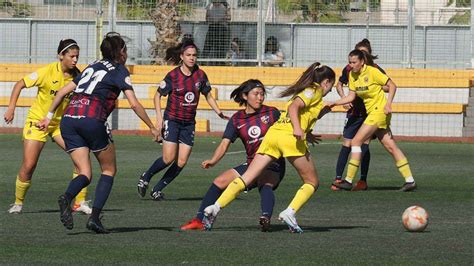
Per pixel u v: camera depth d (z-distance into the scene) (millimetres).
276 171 19969
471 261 16609
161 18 49500
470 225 21156
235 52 49312
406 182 28156
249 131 20250
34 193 26375
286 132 19188
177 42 49562
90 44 50312
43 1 50844
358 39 49625
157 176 31438
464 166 35500
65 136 19000
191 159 37000
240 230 20078
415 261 16547
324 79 19141
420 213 20000
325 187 29062
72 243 18062
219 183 20031
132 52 50156
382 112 27891
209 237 19016
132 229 20047
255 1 49281
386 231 20156
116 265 15891
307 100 19016
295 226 19688
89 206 23297
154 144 42969
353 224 21250
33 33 50500
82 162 18891
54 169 32688
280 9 49719
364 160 28500
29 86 22094
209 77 48906
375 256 17000
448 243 18547
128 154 38500
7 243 17984
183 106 26297
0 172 31406
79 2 50844
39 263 15984
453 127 47562
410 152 40844
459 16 50531
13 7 50875
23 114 49094
